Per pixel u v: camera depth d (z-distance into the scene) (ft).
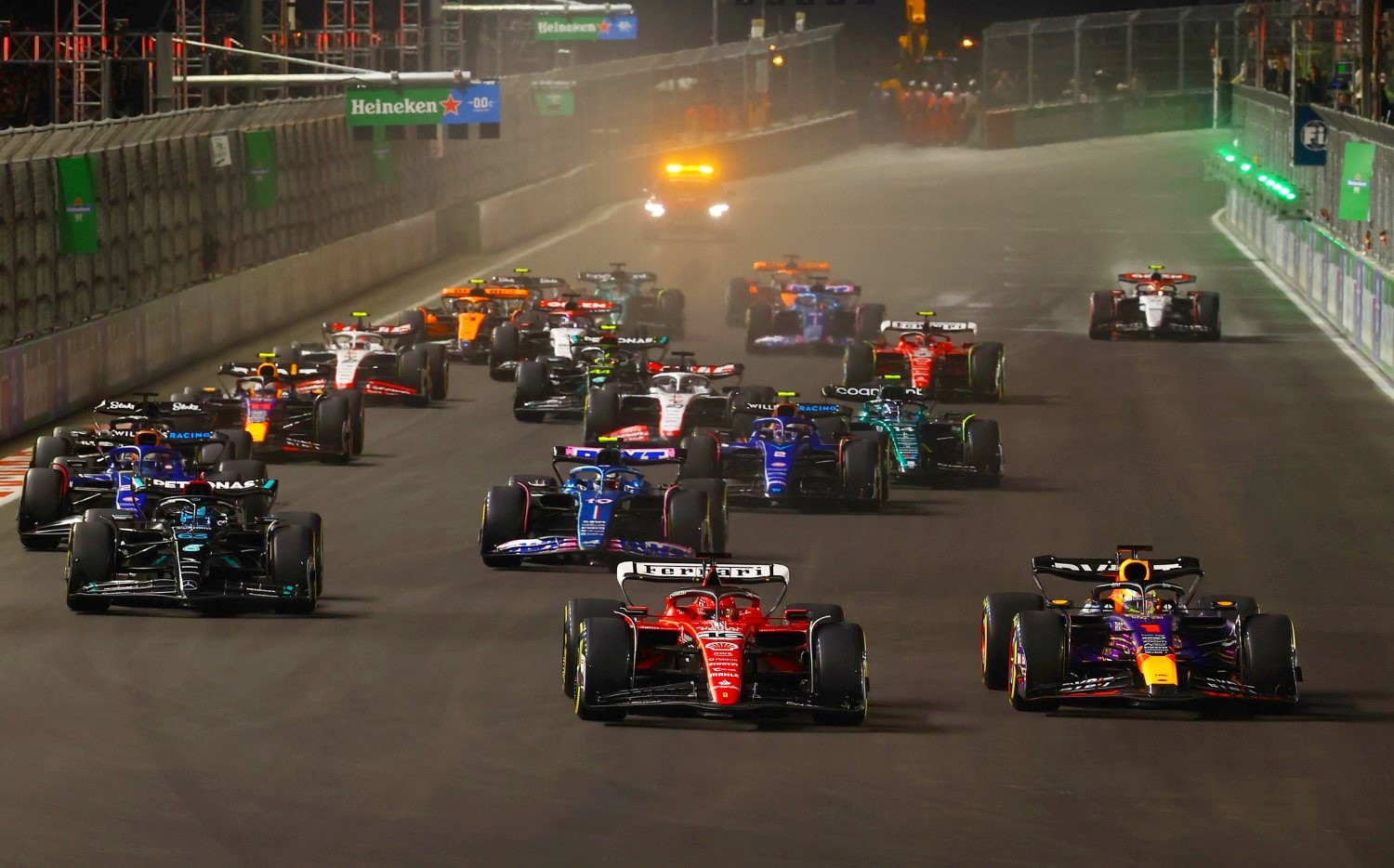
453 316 416.87
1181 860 117.70
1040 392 366.02
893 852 118.21
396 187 573.74
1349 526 245.04
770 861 116.16
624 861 116.06
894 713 153.69
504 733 146.10
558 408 324.19
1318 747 143.95
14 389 314.35
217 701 155.74
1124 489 270.67
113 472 220.43
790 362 403.75
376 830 122.01
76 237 344.69
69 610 189.67
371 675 165.07
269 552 187.62
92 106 560.20
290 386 301.22
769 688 155.74
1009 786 133.08
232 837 120.26
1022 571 217.97
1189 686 150.92
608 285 433.89
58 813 124.98
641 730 147.13
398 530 236.43
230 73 586.45
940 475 275.59
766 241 643.86
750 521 245.24
